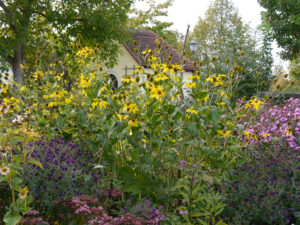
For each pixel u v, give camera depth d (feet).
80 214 8.76
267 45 41.27
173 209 10.61
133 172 10.42
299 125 15.58
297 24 49.01
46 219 9.18
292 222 10.12
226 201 10.36
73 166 10.59
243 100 13.03
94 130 11.32
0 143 8.45
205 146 11.37
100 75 13.05
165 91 10.79
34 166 10.02
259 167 12.41
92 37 40.16
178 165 11.05
